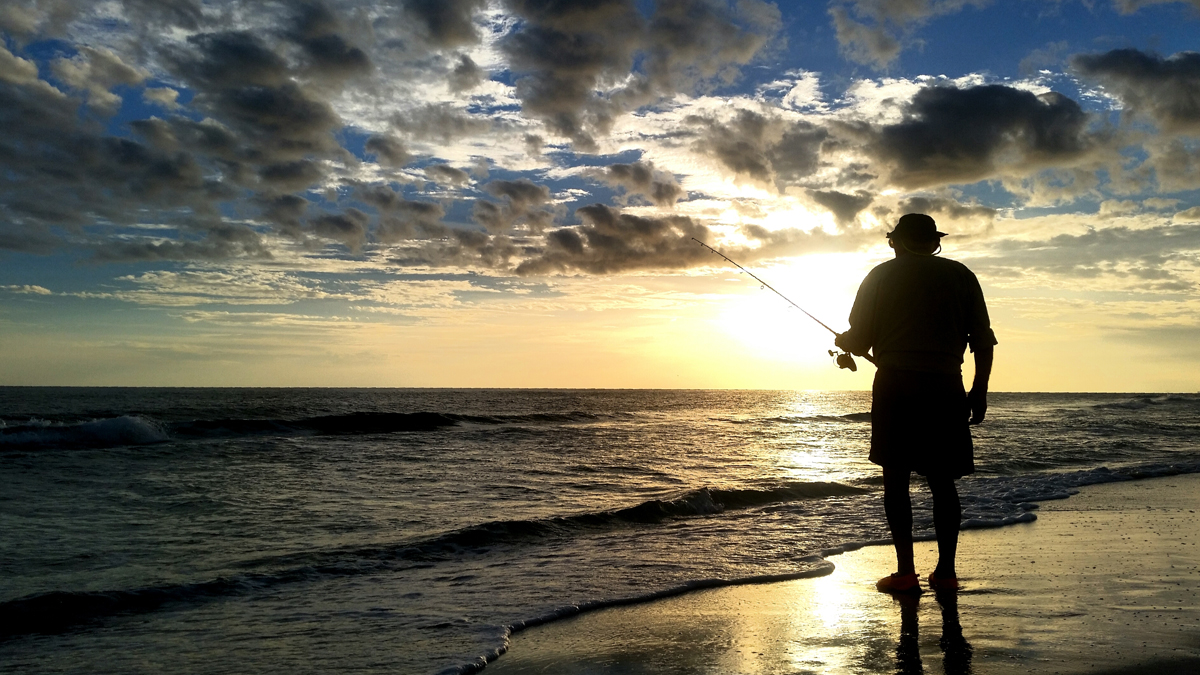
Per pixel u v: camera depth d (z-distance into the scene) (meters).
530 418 26.64
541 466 11.56
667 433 20.00
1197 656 2.46
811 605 3.46
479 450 14.20
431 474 10.40
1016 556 4.47
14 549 5.41
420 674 2.63
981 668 2.37
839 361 3.86
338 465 11.34
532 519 6.32
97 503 7.63
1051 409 41.38
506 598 3.81
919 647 2.63
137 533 6.06
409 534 6.01
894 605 3.26
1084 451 13.98
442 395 80.19
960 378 3.44
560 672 2.59
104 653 3.04
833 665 2.47
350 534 6.04
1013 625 2.89
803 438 19.08
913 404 3.41
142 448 13.41
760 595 3.76
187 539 5.81
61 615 3.62
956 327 3.41
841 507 7.19
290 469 10.77
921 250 3.51
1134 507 6.76
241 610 3.75
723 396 99.88
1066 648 2.56
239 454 12.68
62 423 17.78
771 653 2.67
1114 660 2.42
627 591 3.90
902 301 3.43
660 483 9.69
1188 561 4.26
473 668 2.69
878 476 10.27
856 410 46.41
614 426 23.41
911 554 3.53
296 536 5.94
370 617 3.53
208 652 3.02
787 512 6.92
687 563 4.64
